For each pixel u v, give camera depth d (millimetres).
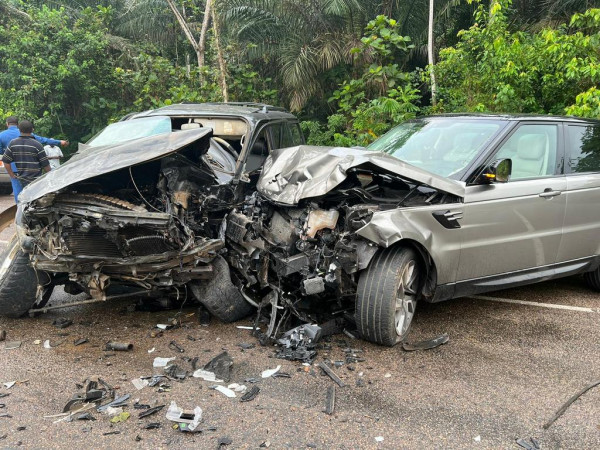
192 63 18266
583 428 3072
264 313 4680
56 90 15164
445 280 4352
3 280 4352
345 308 4512
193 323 4609
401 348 4148
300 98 13773
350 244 3971
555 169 5137
